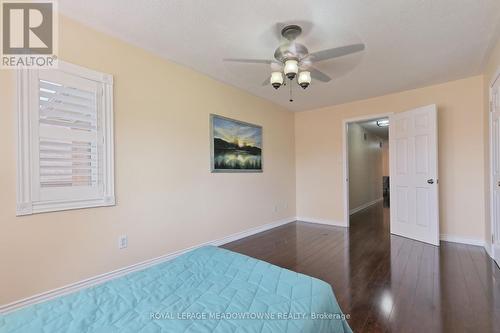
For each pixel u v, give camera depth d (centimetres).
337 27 212
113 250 228
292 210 492
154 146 263
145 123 255
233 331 86
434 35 225
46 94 189
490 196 285
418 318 171
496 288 209
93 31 217
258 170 407
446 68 299
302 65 225
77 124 205
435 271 245
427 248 316
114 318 94
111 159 226
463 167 336
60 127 196
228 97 353
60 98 196
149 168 258
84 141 210
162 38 233
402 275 238
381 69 298
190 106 301
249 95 390
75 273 204
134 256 244
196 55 266
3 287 171
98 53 220
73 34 204
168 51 258
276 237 376
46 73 189
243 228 377
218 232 336
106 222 224
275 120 450
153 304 104
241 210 375
